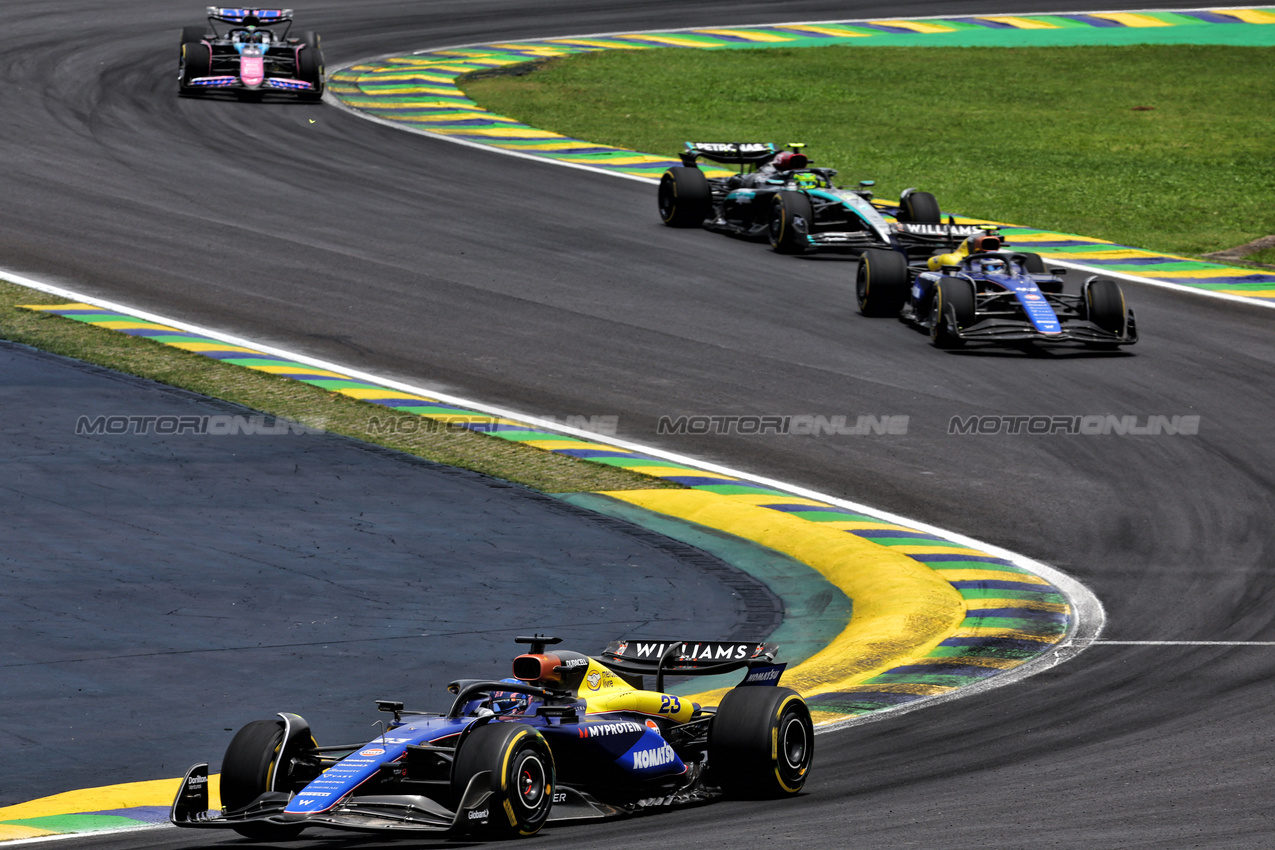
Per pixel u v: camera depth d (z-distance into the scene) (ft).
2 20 555.69
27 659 136.46
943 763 111.96
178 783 110.73
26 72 475.31
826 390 246.06
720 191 361.51
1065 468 213.05
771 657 111.75
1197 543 184.55
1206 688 132.77
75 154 390.01
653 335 275.18
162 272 304.09
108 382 238.89
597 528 186.80
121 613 149.69
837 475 208.95
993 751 114.83
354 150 419.33
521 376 250.98
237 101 465.88
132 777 111.65
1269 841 87.40
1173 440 224.94
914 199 329.31
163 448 209.56
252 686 132.05
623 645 116.16
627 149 447.01
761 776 103.19
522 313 287.07
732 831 93.86
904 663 143.84
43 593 153.99
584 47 588.50
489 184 393.09
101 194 356.79
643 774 101.96
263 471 202.28
